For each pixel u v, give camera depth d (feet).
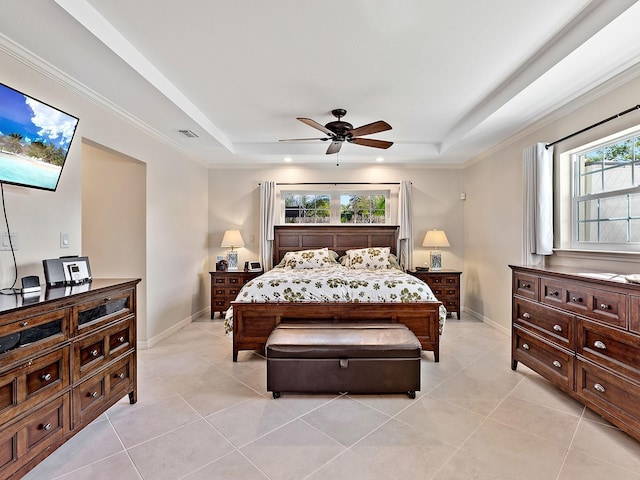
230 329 10.44
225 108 10.46
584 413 7.04
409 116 11.27
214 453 5.73
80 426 5.75
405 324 10.19
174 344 11.73
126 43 6.77
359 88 9.02
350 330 8.69
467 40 6.75
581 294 6.90
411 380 7.72
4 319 4.40
